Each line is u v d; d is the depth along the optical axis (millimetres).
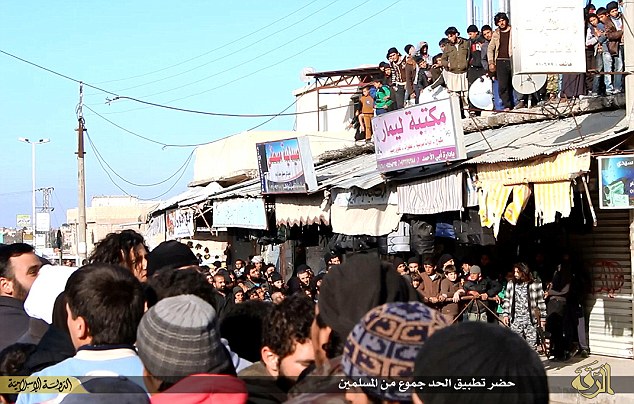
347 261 2650
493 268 12445
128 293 3379
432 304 11031
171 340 2969
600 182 9016
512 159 9711
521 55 9594
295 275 11531
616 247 11586
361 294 2537
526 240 12156
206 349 2996
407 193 11648
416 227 11508
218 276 11398
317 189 13547
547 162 9414
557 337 11289
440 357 1903
